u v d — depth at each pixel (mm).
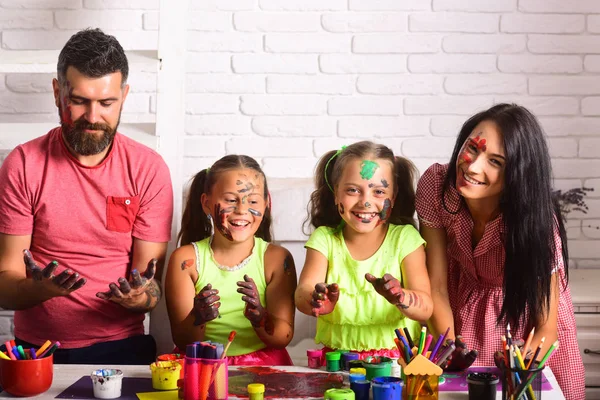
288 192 2363
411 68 2555
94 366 1620
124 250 2012
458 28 2541
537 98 2562
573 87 2561
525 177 1740
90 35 1893
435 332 1904
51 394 1438
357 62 2555
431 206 1941
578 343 2189
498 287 1951
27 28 2514
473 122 1816
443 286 1941
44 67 2223
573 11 2541
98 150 1914
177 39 2258
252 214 1911
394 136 2574
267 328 1871
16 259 1945
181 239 2131
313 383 1502
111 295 1699
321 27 2543
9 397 1420
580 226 2600
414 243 1882
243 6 2535
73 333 1973
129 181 1991
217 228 1923
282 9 2539
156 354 2225
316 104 2568
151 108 2568
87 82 1850
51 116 2551
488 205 1854
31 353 1464
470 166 1736
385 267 1872
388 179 1841
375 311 1863
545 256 1789
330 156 2004
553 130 2574
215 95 2561
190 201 2096
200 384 1388
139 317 2064
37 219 1952
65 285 1617
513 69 2557
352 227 1850
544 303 1844
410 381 1415
